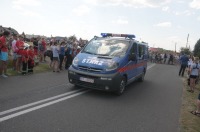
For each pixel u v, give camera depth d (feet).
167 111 25.53
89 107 23.43
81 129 17.63
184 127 20.98
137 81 44.60
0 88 26.94
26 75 37.68
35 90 27.84
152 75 58.65
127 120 20.97
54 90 28.84
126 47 32.58
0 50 34.22
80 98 26.40
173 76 61.67
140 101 28.45
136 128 19.29
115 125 19.35
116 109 23.91
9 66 42.78
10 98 23.38
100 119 20.35
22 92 26.21
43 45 59.31
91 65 28.45
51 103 23.22
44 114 19.94
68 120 19.17
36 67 47.88
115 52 31.32
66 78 38.42
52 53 48.55
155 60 136.87
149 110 25.03
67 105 23.24
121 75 29.17
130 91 34.09
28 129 16.55
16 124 17.20
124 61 30.37
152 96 32.27
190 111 26.66
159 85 42.88
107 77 27.58
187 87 44.93
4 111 19.54
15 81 31.83
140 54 38.99
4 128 16.29
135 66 35.99
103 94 29.50
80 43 67.31
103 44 32.96
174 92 37.45
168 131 19.53
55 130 16.89
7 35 34.88
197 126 21.68
